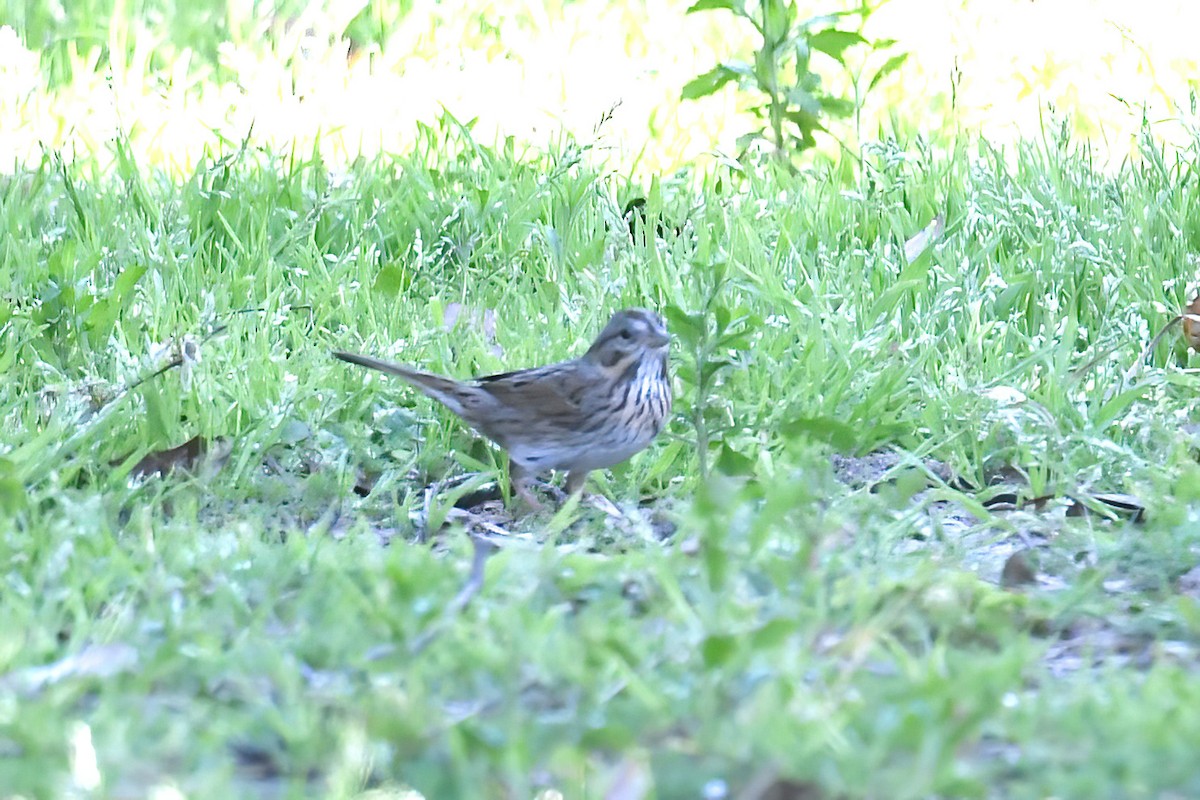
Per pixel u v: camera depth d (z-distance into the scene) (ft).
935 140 60.23
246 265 45.50
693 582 24.45
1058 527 30.40
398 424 36.01
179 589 24.43
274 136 63.21
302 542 26.48
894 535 28.60
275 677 20.39
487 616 22.16
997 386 37.58
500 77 74.02
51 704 19.25
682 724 18.97
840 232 48.70
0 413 35.14
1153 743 17.95
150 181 53.67
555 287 43.88
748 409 36.27
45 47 76.18
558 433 33.35
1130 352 40.73
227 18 80.07
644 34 80.59
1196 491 29.86
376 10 81.46
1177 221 48.57
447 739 18.79
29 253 44.88
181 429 34.94
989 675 19.71
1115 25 72.43
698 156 59.82
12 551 25.95
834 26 56.39
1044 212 48.11
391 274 43.78
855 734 18.51
